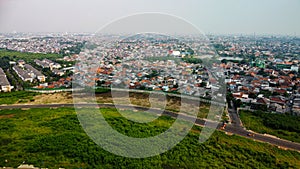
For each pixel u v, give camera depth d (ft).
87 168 108.27
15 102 223.51
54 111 193.77
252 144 148.05
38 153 122.83
